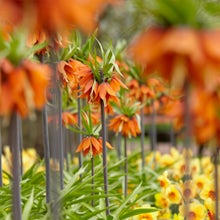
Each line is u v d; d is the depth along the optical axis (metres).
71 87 5.92
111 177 6.88
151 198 8.08
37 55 4.97
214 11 2.48
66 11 2.33
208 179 7.32
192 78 2.38
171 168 9.57
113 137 11.62
